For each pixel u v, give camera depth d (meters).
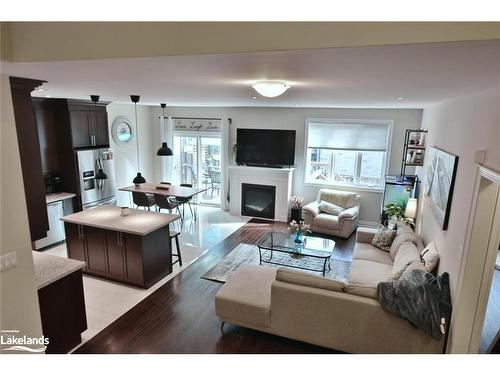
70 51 1.85
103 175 6.23
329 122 7.19
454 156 3.20
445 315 2.75
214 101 5.69
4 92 2.26
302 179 7.64
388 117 6.74
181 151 8.73
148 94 4.32
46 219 2.94
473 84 2.35
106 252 4.59
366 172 7.18
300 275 3.21
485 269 2.48
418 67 1.88
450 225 3.17
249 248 5.95
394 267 4.03
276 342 3.40
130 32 1.72
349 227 6.50
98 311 3.93
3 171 2.29
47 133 5.94
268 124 7.69
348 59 1.70
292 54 1.59
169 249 4.88
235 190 7.93
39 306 2.83
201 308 4.02
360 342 2.98
